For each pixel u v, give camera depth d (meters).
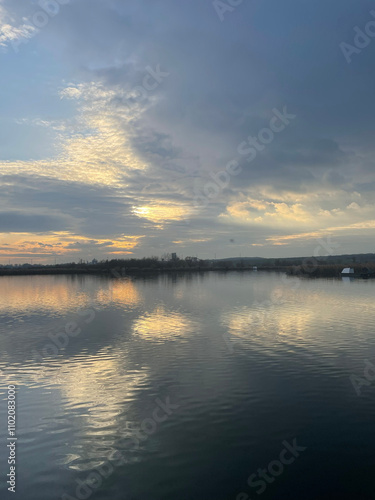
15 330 20.83
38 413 9.93
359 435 8.48
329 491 6.63
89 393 11.27
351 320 22.73
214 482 6.97
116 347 16.69
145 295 39.72
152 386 11.76
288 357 14.70
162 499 6.58
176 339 18.12
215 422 9.27
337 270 80.00
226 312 26.70
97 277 82.94
